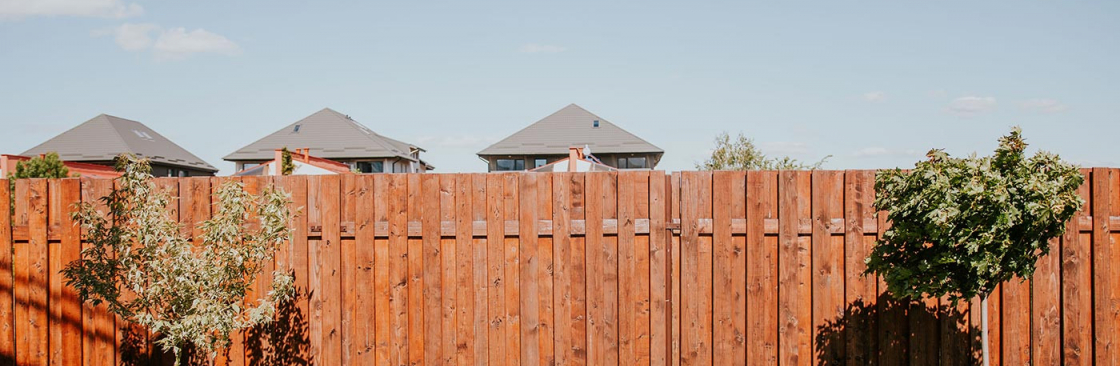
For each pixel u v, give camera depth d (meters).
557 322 5.05
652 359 5.03
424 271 5.07
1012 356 4.95
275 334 5.13
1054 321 4.93
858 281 4.98
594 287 5.04
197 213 5.04
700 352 5.04
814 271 4.98
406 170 57.69
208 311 4.36
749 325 5.01
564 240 5.04
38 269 5.07
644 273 5.04
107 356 5.14
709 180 5.02
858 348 5.00
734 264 5.02
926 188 4.04
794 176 4.99
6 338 5.09
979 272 3.97
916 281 4.27
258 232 4.70
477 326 5.08
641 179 5.03
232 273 4.51
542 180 5.05
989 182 3.93
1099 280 4.88
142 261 4.57
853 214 4.95
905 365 5.00
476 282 5.07
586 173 5.04
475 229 5.06
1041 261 4.93
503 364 5.09
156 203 4.42
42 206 5.05
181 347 4.82
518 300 5.08
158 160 52.91
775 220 5.00
